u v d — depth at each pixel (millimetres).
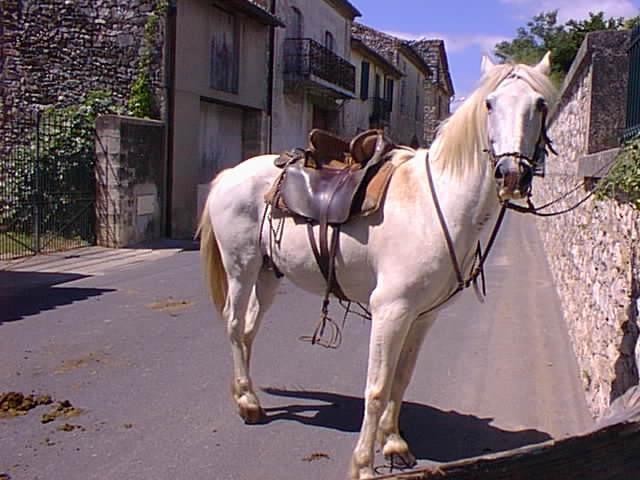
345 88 26781
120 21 16078
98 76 16344
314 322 8117
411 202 3939
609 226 5242
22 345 6871
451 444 4664
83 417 5012
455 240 3807
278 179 4734
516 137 3475
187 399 5426
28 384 5711
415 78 45625
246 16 19219
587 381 5676
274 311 8680
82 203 14289
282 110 22656
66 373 6012
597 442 2162
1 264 11812
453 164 3838
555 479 2109
